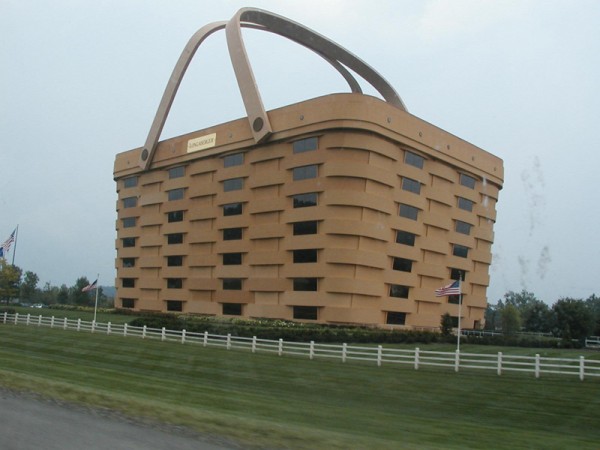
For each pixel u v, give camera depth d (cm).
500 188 6334
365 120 4588
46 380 1341
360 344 3662
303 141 4869
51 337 3703
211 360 2739
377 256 4691
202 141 5806
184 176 6078
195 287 5791
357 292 4550
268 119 5100
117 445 721
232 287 5388
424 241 5209
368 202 4609
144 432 800
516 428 1465
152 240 6444
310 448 779
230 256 5444
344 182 4600
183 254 5984
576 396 1836
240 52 5288
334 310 4512
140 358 2802
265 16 5669
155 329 3928
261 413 1321
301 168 4859
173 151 6203
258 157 5206
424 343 4059
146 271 6538
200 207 5825
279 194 5022
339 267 4556
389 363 2662
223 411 1264
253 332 3669
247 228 5281
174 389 1708
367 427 1241
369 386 2091
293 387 2089
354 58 6038
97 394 1142
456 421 1530
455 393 1947
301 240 4759
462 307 5725
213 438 792
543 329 5741
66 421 843
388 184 4781
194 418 939
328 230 4584
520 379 2152
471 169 5762
